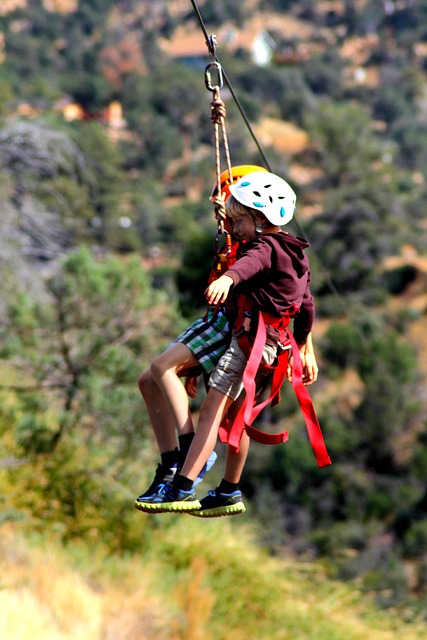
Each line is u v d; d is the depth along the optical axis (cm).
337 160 16788
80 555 3425
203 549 3816
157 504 1262
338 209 15150
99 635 2947
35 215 4578
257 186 1287
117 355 3681
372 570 7681
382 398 10131
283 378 1302
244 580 3788
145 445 3688
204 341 1280
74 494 3616
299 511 8844
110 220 17812
